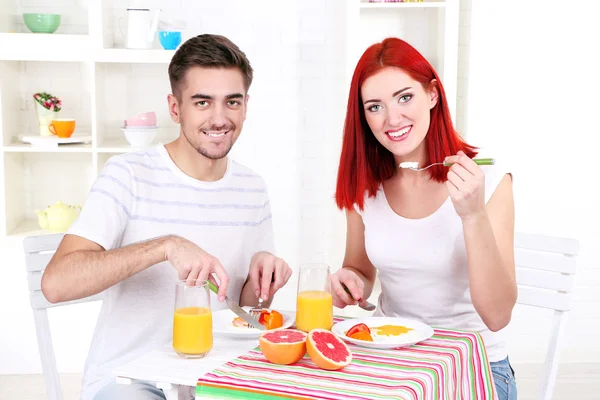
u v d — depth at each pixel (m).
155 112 3.95
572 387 3.60
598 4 3.80
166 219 2.08
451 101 3.71
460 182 1.86
